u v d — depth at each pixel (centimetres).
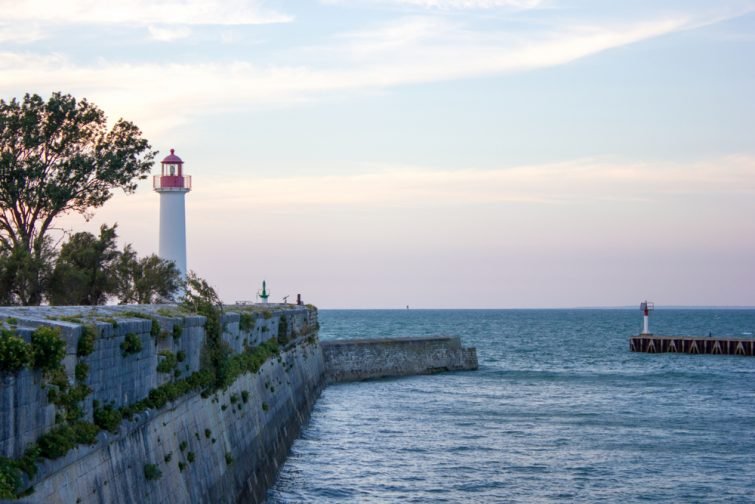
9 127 5122
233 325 3769
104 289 5403
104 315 2234
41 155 5288
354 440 5738
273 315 5312
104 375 1938
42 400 1596
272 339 5172
